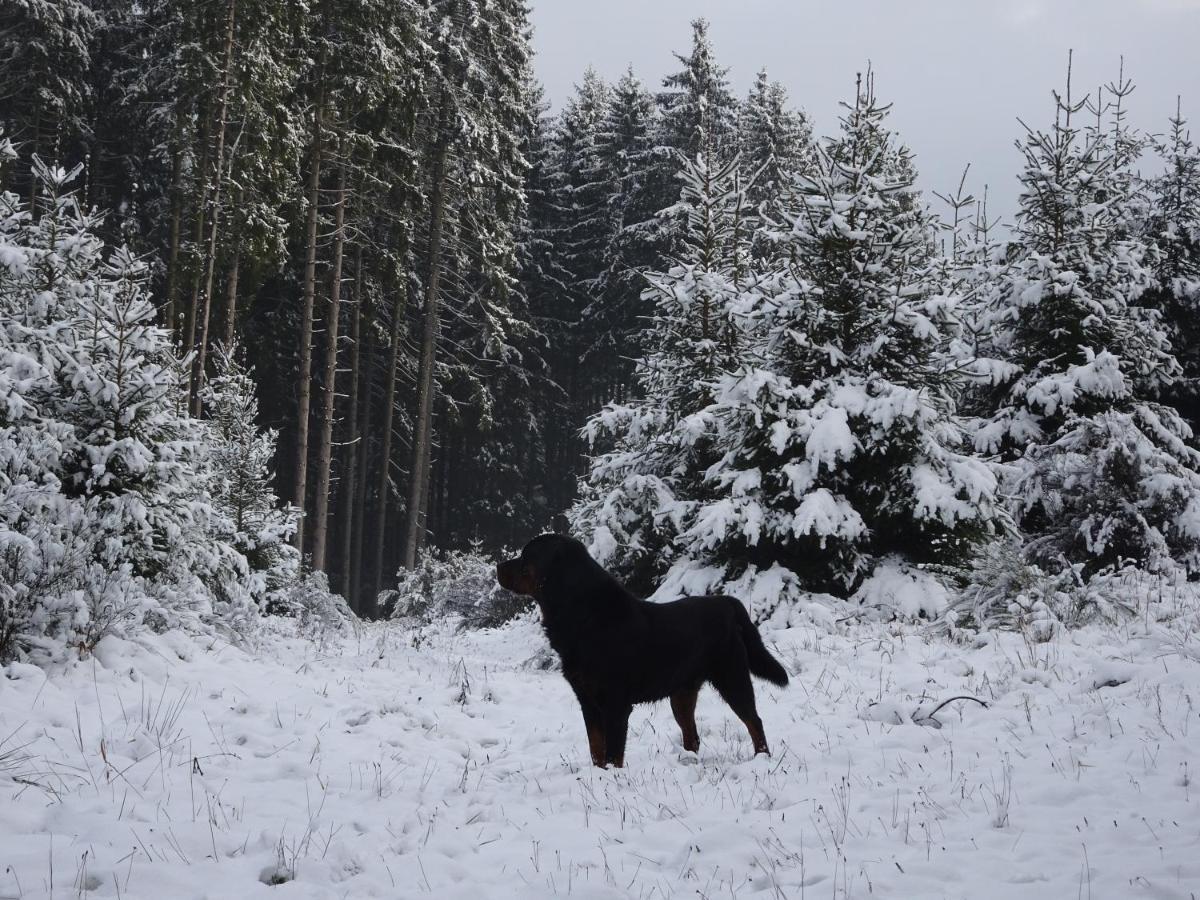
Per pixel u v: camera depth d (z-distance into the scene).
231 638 10.68
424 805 5.54
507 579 6.53
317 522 26.84
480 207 32.62
